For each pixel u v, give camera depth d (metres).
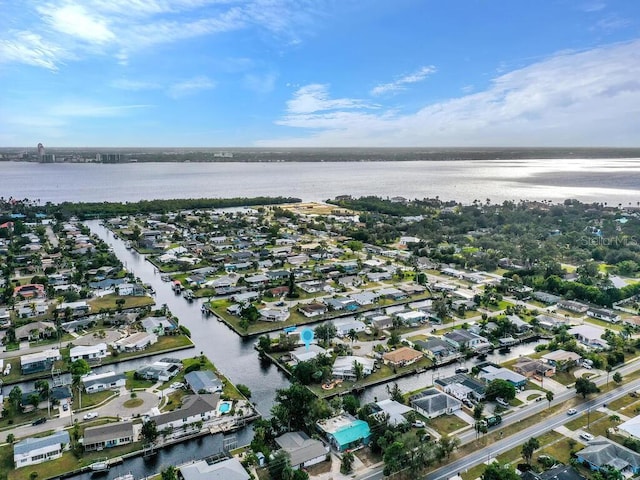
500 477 80.50
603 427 101.94
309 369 122.19
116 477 87.75
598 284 196.62
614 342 141.38
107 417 105.25
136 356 138.00
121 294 192.62
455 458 91.81
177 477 85.81
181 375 126.56
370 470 89.00
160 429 100.25
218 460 90.75
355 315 174.00
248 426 104.94
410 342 147.25
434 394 111.06
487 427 101.81
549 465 88.31
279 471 85.94
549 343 144.88
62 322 160.38
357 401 108.81
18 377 124.31
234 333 158.50
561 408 109.94
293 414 102.25
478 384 116.25
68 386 118.38
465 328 158.12
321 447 92.94
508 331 154.75
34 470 88.25
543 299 188.25
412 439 88.38
